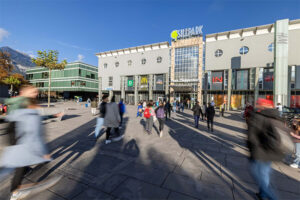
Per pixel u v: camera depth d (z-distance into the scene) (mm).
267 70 19906
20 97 1989
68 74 39938
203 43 23984
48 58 16375
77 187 2318
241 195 2229
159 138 5434
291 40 18453
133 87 30281
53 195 2113
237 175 2812
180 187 2385
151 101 6125
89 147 4254
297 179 2746
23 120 1871
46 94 43781
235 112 18156
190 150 4172
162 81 27484
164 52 27125
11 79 27359
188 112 16875
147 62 28641
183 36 25109
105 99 4789
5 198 2068
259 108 2117
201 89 23609
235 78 22047
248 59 20688
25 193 2047
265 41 19781
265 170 2033
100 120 5098
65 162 3219
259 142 2016
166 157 3627
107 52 32219
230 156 3764
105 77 32938
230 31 21297
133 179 2588
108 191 2238
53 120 8531
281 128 1866
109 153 3811
